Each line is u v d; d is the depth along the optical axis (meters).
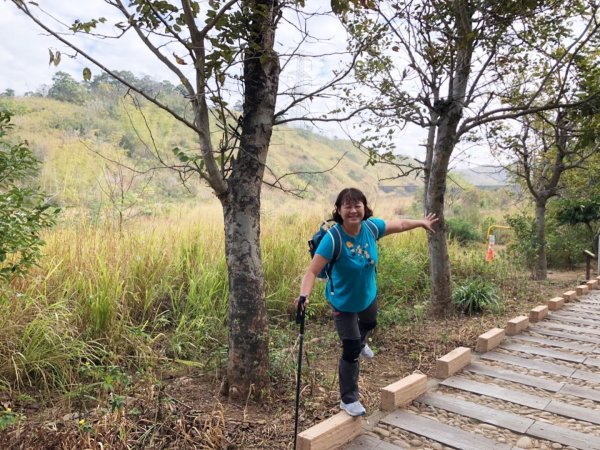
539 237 12.36
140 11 3.64
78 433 3.23
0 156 3.64
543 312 7.72
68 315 4.96
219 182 4.13
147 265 6.62
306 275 3.36
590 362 5.48
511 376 4.97
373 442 3.55
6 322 4.52
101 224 7.38
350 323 3.57
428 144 8.51
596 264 15.80
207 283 6.62
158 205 9.85
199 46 3.87
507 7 5.75
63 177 7.95
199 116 4.01
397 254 9.04
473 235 19.42
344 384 3.62
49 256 5.83
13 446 3.25
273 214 11.32
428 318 7.62
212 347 5.64
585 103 6.18
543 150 11.97
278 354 4.85
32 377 4.50
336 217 3.49
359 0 3.77
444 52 6.33
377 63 6.89
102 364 4.85
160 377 4.80
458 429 3.76
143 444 3.27
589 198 14.79
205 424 3.43
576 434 3.69
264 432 3.64
